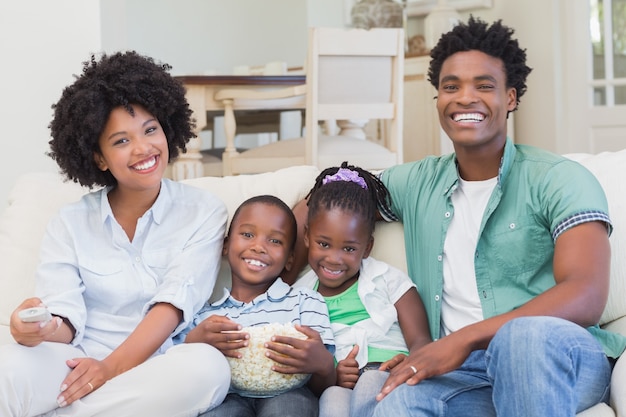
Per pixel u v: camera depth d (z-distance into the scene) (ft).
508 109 5.72
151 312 5.50
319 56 10.80
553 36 15.43
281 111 14.20
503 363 4.30
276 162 11.60
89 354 5.57
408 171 6.17
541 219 5.39
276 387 5.25
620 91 15.14
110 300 5.74
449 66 5.62
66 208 5.92
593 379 4.62
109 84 5.68
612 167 6.02
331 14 18.76
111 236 5.85
